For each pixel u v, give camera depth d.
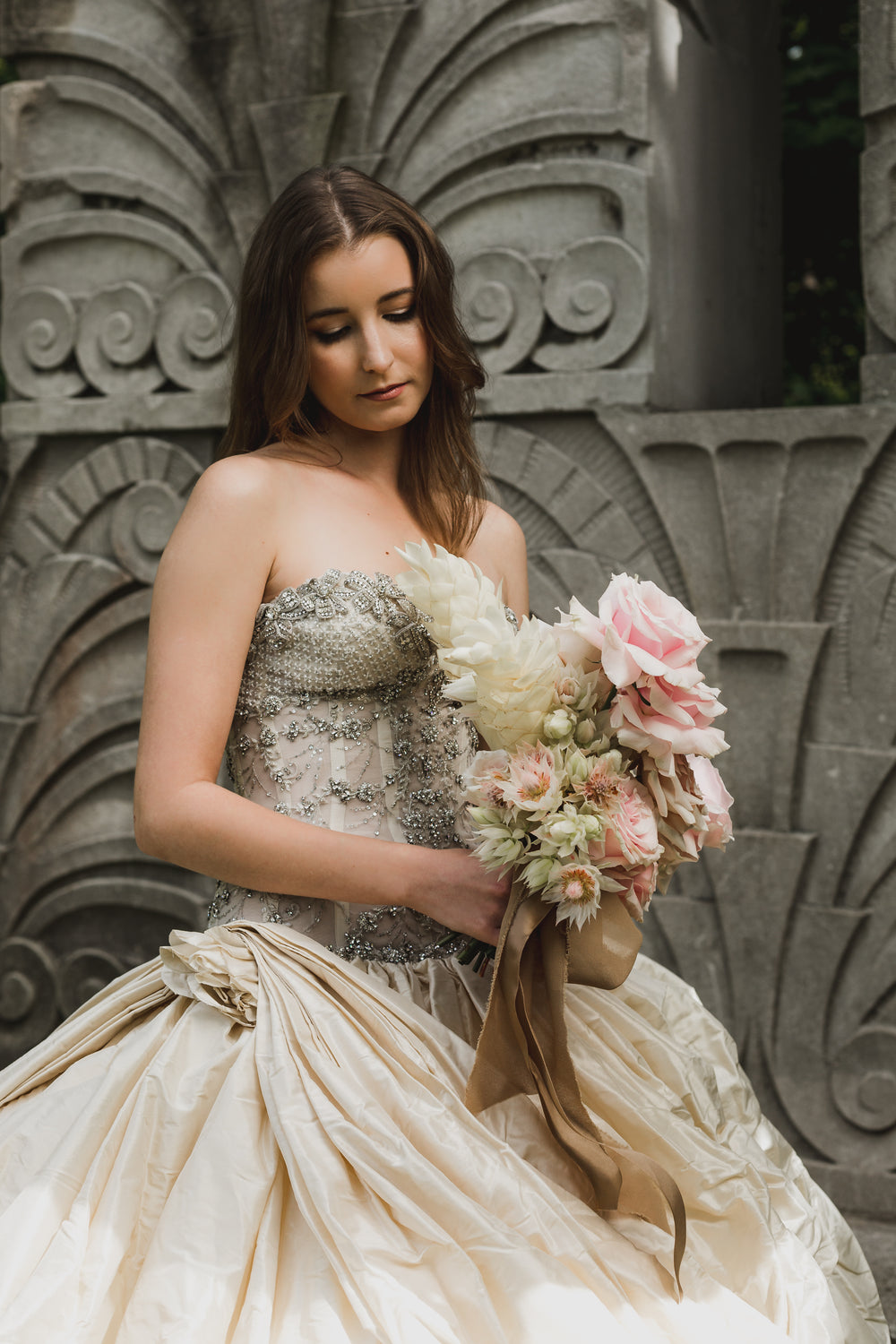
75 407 3.26
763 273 3.33
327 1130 1.32
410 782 1.60
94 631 3.28
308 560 1.57
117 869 3.27
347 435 1.71
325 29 2.98
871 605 2.61
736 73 3.14
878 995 2.61
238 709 1.59
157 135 3.15
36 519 3.34
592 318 2.79
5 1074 1.57
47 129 3.29
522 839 1.37
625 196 2.76
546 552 2.88
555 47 2.81
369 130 2.97
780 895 2.66
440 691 1.62
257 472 1.56
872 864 2.62
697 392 2.98
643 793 1.39
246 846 1.45
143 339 3.18
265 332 1.61
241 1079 1.39
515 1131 1.44
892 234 2.59
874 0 2.56
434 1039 1.45
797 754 2.67
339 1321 1.22
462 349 1.67
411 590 1.41
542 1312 1.20
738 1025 2.71
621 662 1.34
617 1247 1.34
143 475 3.21
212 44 3.09
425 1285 1.24
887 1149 2.59
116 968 3.28
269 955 1.49
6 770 3.35
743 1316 1.33
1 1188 1.41
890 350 2.62
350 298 1.56
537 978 1.42
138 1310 1.24
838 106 4.39
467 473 1.81
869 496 2.61
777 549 2.67
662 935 2.79
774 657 2.68
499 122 2.87
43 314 3.30
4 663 3.37
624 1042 1.66
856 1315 1.55
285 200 1.60
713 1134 1.66
